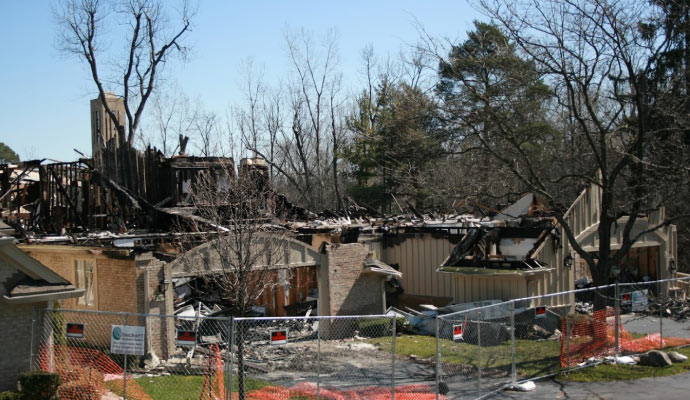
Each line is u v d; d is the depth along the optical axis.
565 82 19.75
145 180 26.38
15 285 12.62
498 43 22.30
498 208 30.84
